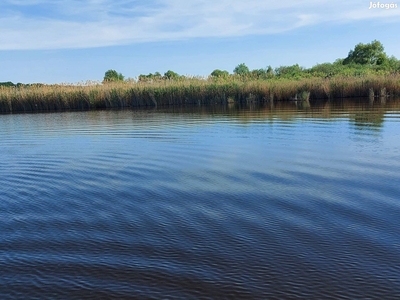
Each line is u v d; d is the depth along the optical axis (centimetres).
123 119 1928
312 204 564
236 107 2492
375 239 445
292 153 905
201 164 839
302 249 429
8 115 2617
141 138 1234
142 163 873
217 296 351
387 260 399
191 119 1758
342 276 374
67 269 407
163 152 985
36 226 525
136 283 376
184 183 699
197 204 585
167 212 557
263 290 357
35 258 433
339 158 830
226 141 1109
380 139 1016
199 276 384
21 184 740
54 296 362
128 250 443
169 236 476
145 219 534
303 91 2994
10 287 378
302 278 373
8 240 482
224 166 812
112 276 390
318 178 690
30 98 3069
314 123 1413
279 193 619
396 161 777
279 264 400
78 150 1072
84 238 480
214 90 3083
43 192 683
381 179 664
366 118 1488
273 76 3884
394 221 492
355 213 523
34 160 959
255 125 1432
